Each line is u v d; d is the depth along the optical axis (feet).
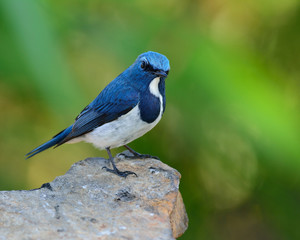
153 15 37.40
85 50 36.96
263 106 33.83
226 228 45.73
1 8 32.01
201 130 39.68
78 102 31.94
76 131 33.30
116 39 35.88
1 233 23.54
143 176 30.89
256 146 38.29
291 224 43.98
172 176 30.68
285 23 45.68
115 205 27.12
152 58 31.68
